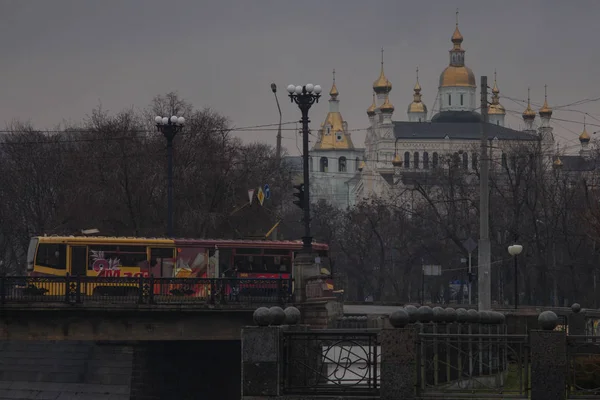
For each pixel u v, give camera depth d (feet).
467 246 648.38
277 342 192.85
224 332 457.68
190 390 525.75
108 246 529.86
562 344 194.18
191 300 456.45
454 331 252.83
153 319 450.71
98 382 541.75
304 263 469.98
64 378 551.59
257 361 192.85
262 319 195.62
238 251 552.00
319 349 203.21
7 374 559.79
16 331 442.50
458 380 219.00
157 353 536.42
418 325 209.26
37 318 442.09
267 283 466.70
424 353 209.46
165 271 534.78
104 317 446.60
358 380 199.82
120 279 450.71
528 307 632.38
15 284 442.50
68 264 524.52
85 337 445.37
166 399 528.63
